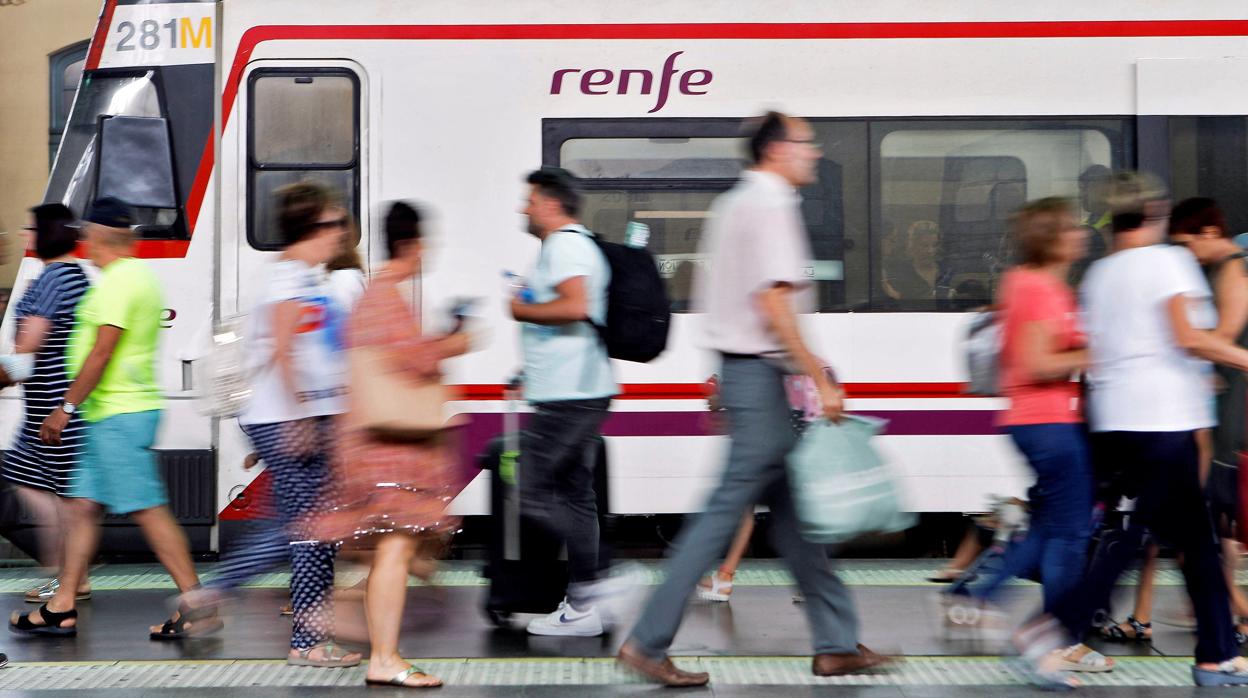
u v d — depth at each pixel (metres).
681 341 30.08
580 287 21.94
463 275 30.16
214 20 30.45
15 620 24.47
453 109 30.25
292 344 20.95
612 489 29.95
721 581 26.77
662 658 20.09
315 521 21.14
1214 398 22.42
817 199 30.38
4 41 52.75
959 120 30.44
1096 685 20.48
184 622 24.09
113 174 30.25
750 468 19.52
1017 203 30.52
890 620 25.39
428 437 20.28
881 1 30.36
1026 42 30.45
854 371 30.34
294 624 21.94
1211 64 30.47
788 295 19.05
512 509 24.12
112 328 22.95
